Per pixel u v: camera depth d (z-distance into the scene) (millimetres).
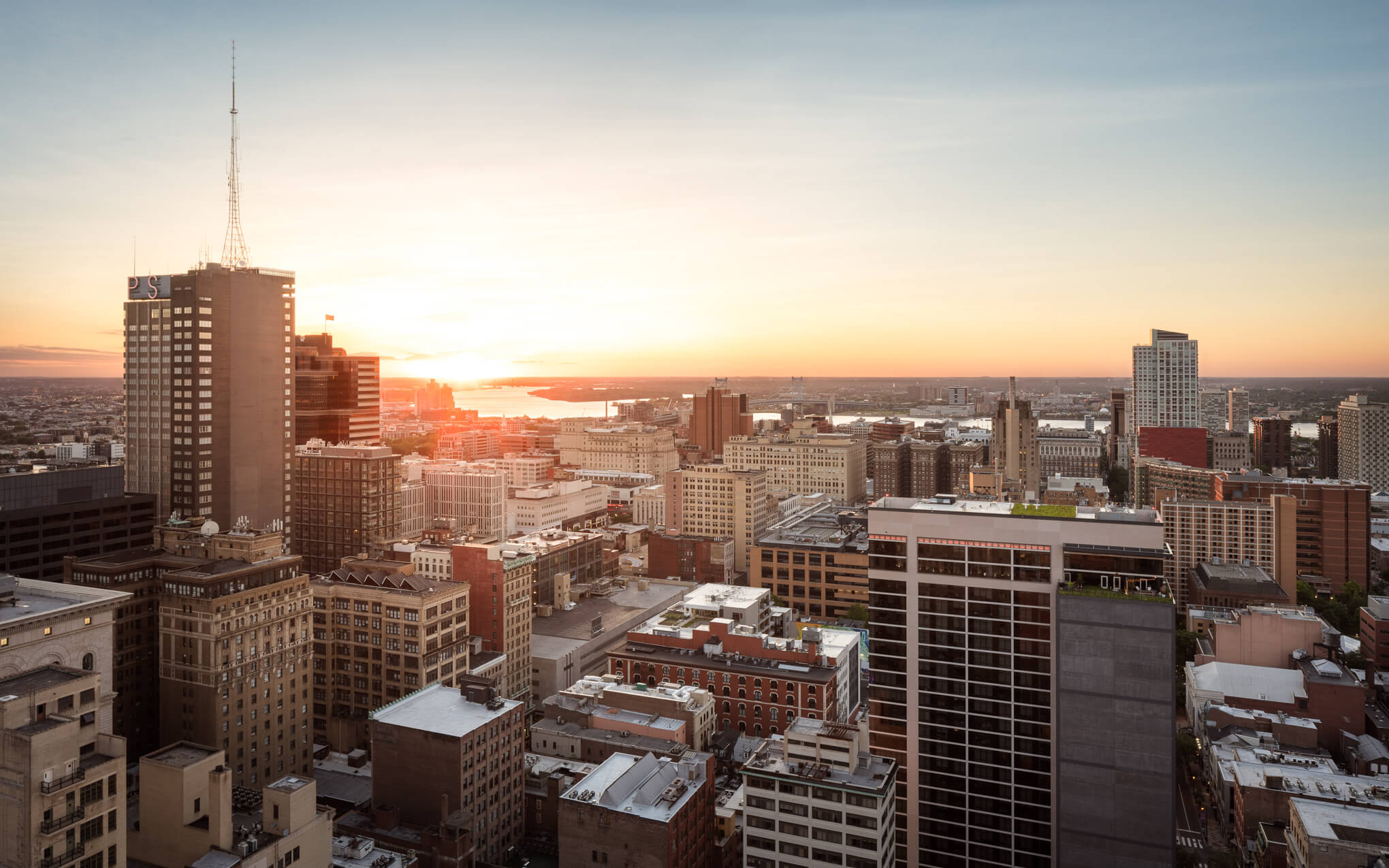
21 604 131500
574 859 148125
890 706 152750
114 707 186250
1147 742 132625
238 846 128125
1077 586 139500
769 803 146125
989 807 147375
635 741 186750
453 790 164625
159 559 192375
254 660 182625
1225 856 179250
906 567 150750
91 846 108875
